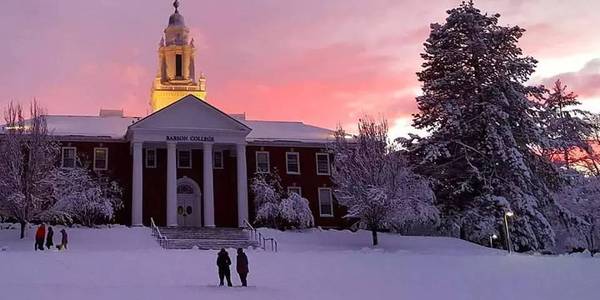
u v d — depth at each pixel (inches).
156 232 1854.1
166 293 752.3
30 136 1863.9
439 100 2234.3
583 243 2313.0
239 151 2177.7
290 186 2288.4
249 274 1025.5
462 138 2176.4
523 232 1975.9
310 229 2130.9
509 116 2146.9
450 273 1075.3
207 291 786.8
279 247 1733.5
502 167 2085.4
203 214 2160.4
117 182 2175.2
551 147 2149.4
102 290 767.1
